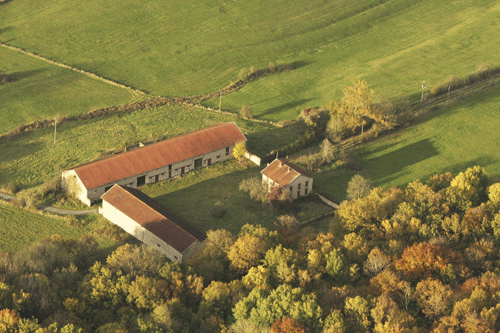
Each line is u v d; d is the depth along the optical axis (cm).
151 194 13300
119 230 12031
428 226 10656
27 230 12119
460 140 15238
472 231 10556
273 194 12550
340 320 8025
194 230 11656
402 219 10956
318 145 15350
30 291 8831
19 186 13900
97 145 15625
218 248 10475
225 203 12925
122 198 12188
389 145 15175
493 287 8694
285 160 14538
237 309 8394
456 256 9562
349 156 14612
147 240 11531
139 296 8938
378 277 8988
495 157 14550
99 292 9075
